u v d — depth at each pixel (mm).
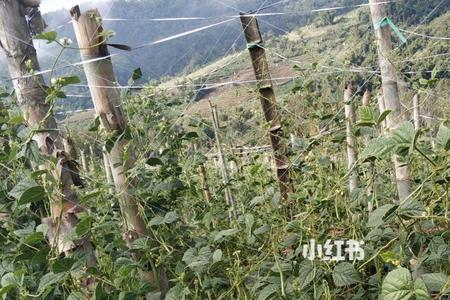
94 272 1787
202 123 3406
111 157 2170
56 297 2104
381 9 2078
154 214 2258
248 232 2082
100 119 2184
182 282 1893
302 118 2906
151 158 2379
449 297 1592
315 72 2881
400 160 1786
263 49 2785
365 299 1979
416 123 2787
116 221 2172
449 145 1425
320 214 2307
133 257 2166
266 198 2430
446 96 3000
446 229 1844
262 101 2842
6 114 2336
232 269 2037
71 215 1899
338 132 2748
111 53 2186
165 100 3002
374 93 3156
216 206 2943
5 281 1791
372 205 2402
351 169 2070
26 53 2029
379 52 2115
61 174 1877
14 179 2143
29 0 2037
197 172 3439
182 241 2279
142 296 2068
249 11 2729
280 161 2787
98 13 2094
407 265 1875
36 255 1771
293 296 1734
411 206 1593
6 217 2164
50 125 2037
